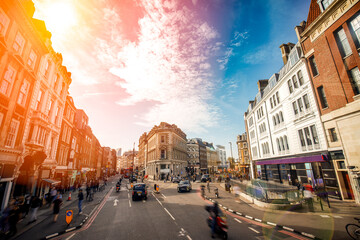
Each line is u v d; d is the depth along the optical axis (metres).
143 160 75.12
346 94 13.52
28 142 13.53
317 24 15.78
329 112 14.91
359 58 12.57
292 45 23.91
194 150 79.50
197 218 10.62
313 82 16.62
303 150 18.27
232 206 13.32
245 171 49.22
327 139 15.13
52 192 15.91
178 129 61.62
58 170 21.56
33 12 13.59
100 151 58.91
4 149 11.05
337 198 13.83
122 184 38.56
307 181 17.58
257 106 30.61
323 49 15.39
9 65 11.38
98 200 18.03
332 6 14.12
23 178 14.09
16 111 12.37
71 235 8.24
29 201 12.06
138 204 15.37
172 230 8.53
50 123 17.56
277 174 24.02
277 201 12.30
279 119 23.19
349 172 13.05
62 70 20.02
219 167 98.06
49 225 9.74
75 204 16.05
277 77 24.30
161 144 51.78
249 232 8.01
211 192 21.92
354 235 6.86
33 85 14.20
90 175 41.78
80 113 33.78
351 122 13.14
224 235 7.21
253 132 33.94
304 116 17.83
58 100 19.62
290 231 8.04
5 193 11.36
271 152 25.41
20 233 8.51
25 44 12.94
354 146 12.88
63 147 22.98
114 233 8.34
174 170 52.09
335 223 8.66
